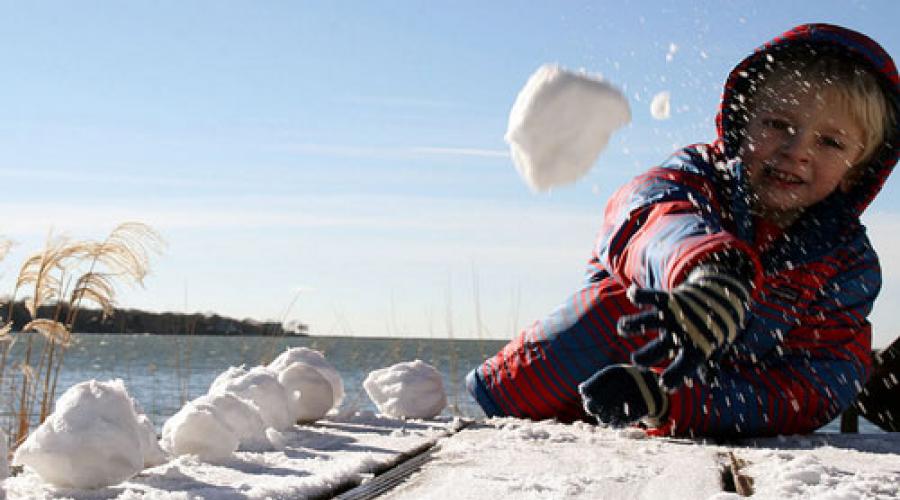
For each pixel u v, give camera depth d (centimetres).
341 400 273
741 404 228
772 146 241
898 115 246
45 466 144
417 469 169
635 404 201
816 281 246
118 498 134
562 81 140
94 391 150
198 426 172
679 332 124
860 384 257
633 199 200
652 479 158
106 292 446
